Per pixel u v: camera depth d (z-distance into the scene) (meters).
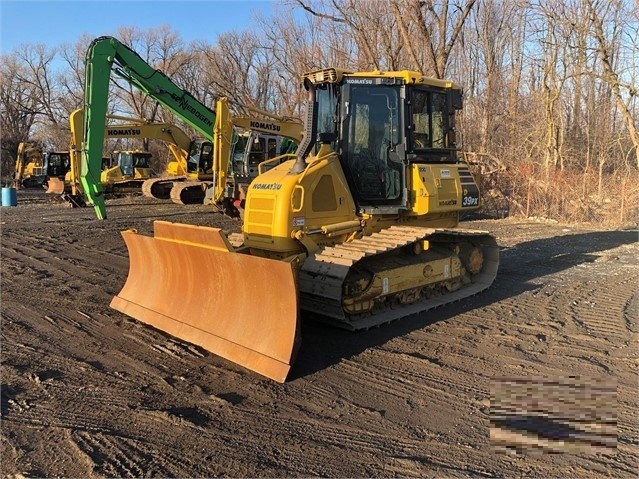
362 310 6.35
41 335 6.11
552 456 3.70
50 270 9.66
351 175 6.83
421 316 6.84
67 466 3.57
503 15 24.19
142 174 27.25
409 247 7.00
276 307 5.11
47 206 22.95
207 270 5.80
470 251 7.95
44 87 51.28
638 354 5.52
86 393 4.66
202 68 38.00
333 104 6.86
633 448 3.78
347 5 19.11
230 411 4.35
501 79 23.83
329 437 3.96
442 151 7.52
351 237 6.80
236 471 3.52
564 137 22.39
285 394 4.65
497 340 5.96
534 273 9.42
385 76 6.87
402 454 3.73
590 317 6.78
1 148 44.78
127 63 11.24
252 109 14.41
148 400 4.53
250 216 6.70
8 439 3.90
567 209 17.08
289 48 26.31
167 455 3.71
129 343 5.86
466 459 3.67
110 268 9.87
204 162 21.72
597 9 18.81
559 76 21.67
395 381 4.92
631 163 20.23
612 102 21.73
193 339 5.74
